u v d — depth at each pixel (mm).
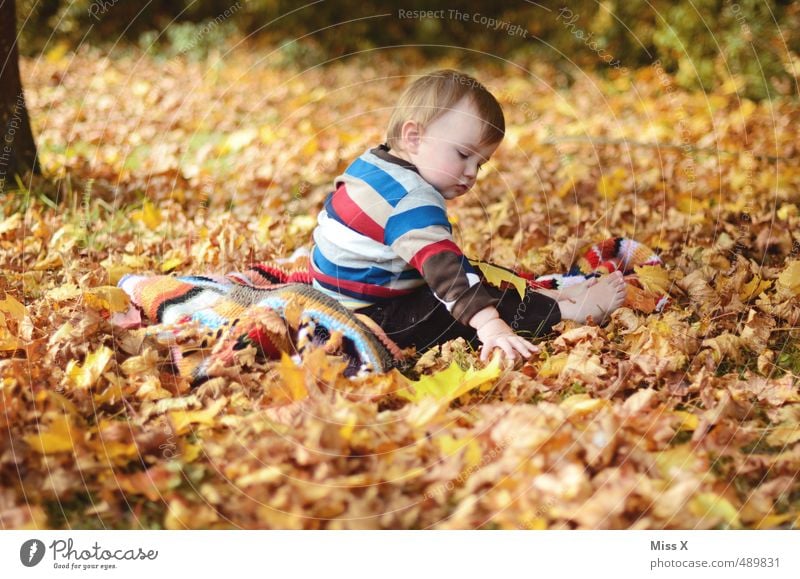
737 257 3404
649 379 2338
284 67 10047
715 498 1879
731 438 2057
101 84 8125
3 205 4000
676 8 7988
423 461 1964
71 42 10078
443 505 1894
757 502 1902
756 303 2871
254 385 2299
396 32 11242
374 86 9109
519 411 2090
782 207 4164
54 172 4668
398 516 1873
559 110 7684
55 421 1946
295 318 2477
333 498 1872
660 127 6543
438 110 2623
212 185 4703
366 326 2498
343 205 2633
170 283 2820
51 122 6516
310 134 6223
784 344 2637
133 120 6730
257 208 4336
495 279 2699
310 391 2129
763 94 7168
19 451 1933
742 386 2326
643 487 1890
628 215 4266
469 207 4480
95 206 4039
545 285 2967
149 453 1993
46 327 2639
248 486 1902
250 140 5930
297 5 10984
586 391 2293
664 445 2020
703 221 3984
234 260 3477
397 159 2678
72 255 3428
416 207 2527
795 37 7215
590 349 2494
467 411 2154
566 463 1934
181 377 2314
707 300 2941
